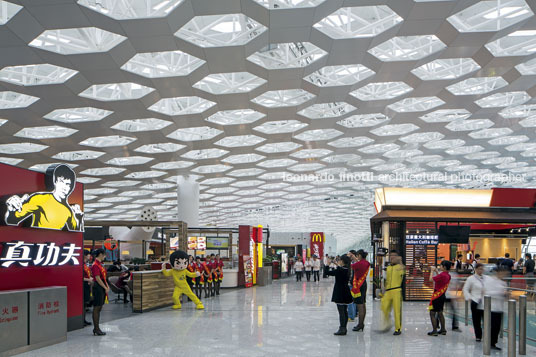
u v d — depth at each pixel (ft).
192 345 27.50
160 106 63.46
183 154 90.58
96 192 129.70
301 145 88.53
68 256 33.65
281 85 53.72
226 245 87.51
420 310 43.80
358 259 33.83
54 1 33.86
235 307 47.57
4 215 28.12
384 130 83.25
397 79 54.03
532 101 65.62
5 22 36.45
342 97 59.88
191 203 110.22
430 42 46.93
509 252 64.54
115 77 48.88
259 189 140.26
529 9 40.06
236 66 47.42
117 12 39.29
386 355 24.91
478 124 80.53
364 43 43.14
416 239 51.70
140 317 40.50
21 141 73.56
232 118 71.87
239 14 41.01
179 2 35.24
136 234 121.60
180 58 48.96
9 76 49.88
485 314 25.43
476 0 37.01
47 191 31.86
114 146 81.00
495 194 53.01
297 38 41.57
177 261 46.57
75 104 57.06
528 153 103.19
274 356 24.59
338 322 36.58
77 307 34.22
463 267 56.70
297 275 98.94
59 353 25.73
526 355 25.45
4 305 25.17
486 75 54.29
